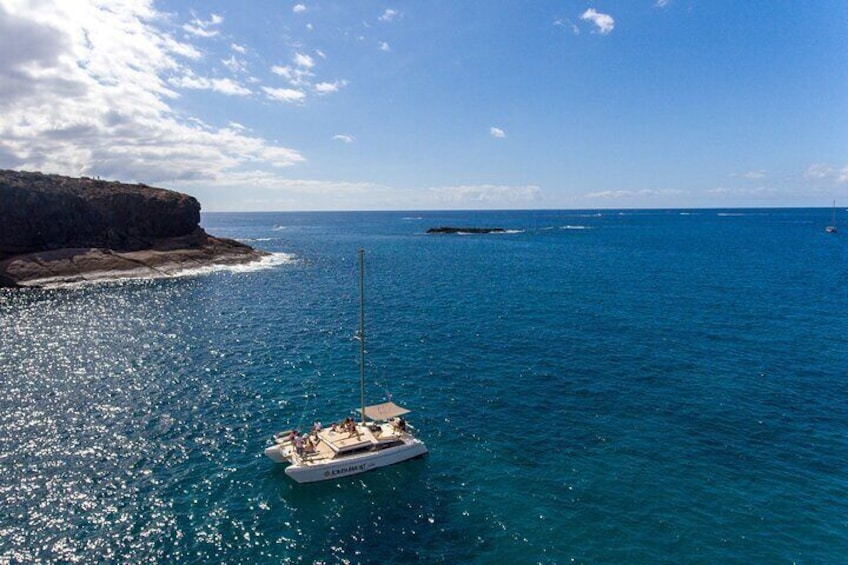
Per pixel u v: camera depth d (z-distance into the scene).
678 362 44.34
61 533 22.53
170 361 45.66
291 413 35.09
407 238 198.38
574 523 23.42
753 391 37.88
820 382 39.44
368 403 36.53
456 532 23.03
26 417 34.00
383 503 25.19
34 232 91.38
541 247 153.25
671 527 23.00
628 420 33.47
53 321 60.31
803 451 29.36
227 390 39.03
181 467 28.12
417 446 29.22
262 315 63.88
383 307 68.19
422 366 44.22
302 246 164.75
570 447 30.20
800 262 108.50
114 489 25.91
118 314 64.19
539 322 58.75
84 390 38.75
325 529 23.27
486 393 38.19
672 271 97.94
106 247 101.50
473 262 116.75
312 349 49.41
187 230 117.00
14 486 25.98
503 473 27.64
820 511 23.97
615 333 53.66
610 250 141.38
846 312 62.00
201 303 71.25
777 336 51.84
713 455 29.05
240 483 26.67
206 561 21.06
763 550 21.48
